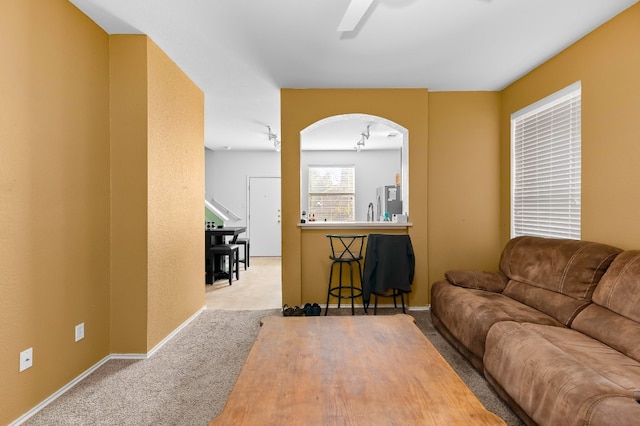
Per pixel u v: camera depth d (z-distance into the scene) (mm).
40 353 2018
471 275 3209
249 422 1149
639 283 1912
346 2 2342
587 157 2768
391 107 3996
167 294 3035
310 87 3953
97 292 2543
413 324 2182
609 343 1916
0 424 1775
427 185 4051
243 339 3078
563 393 1495
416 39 2865
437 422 1151
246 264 6750
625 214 2443
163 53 2996
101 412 1978
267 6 2381
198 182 3816
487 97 4098
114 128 2682
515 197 3854
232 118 5367
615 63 2506
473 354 2496
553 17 2531
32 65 1965
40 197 2023
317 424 1140
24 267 1914
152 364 2584
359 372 1516
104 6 2338
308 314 3641
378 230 4066
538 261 2754
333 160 8320
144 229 2682
